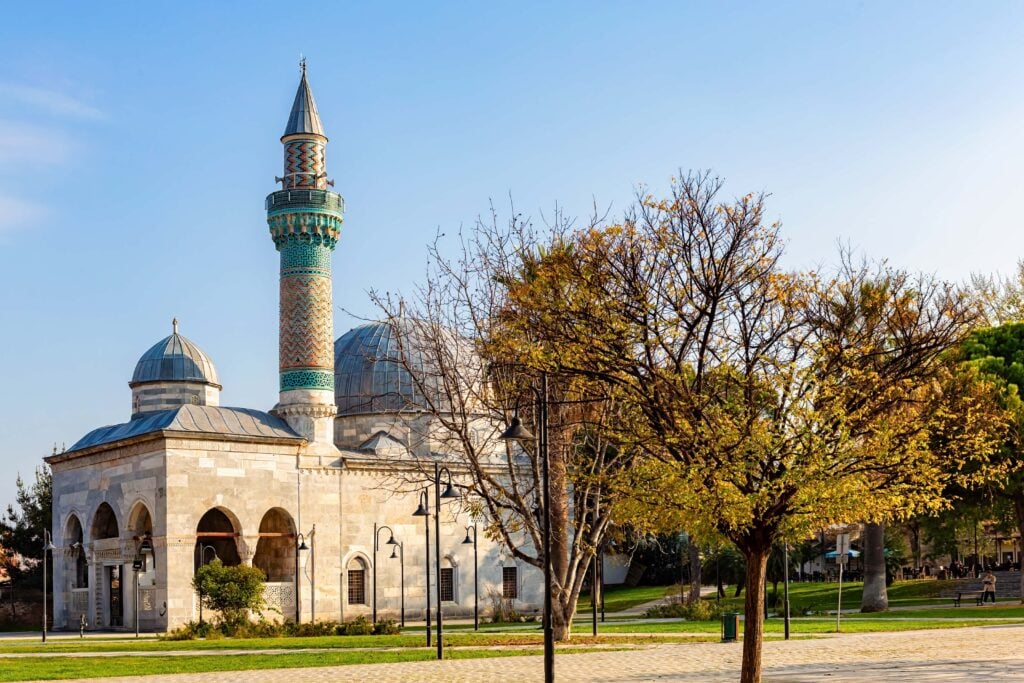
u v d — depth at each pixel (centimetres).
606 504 4291
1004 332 6166
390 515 6794
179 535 5938
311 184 6525
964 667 3020
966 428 2889
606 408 3159
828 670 3014
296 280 6538
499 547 7294
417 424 7081
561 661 3381
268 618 6150
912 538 9900
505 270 4231
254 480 6256
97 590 6512
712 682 2786
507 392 4044
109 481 6450
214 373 7450
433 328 4459
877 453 2384
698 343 2569
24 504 8562
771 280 2470
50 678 3030
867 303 2706
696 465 2298
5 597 8262
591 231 3062
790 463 2338
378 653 3759
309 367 6519
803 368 2402
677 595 8531
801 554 8506
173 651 4094
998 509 6022
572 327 2577
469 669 3161
